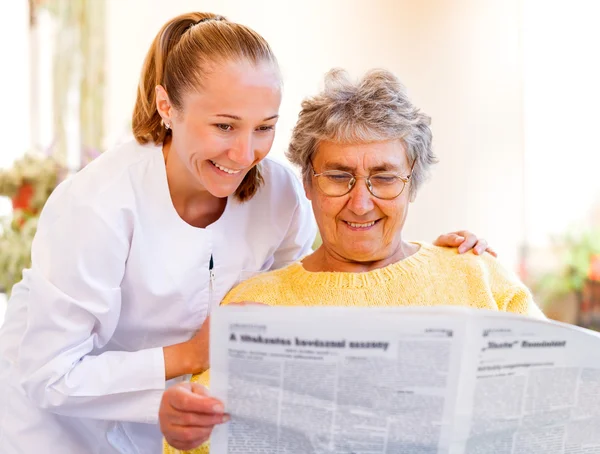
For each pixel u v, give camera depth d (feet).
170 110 4.59
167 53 4.63
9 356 5.01
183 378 5.18
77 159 13.12
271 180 5.34
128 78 13.42
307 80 13.21
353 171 4.56
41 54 13.25
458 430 3.47
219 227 5.05
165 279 4.82
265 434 3.65
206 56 4.27
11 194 8.95
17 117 13.30
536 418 3.62
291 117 13.30
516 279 4.99
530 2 12.26
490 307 4.66
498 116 12.51
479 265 4.85
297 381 3.45
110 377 4.44
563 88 12.27
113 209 4.55
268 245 5.38
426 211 12.69
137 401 4.49
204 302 5.04
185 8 13.42
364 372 3.39
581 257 11.83
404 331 3.30
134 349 5.11
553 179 12.39
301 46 13.21
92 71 13.16
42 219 4.67
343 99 4.48
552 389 3.58
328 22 13.07
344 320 3.29
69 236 4.47
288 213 5.46
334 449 3.60
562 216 12.34
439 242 5.11
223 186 4.56
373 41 12.89
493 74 12.48
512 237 12.56
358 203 4.53
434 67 12.64
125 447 5.16
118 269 4.62
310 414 3.52
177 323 5.01
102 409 4.50
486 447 3.65
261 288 4.80
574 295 11.90
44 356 4.45
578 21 12.14
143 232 4.72
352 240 4.68
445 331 3.30
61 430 4.87
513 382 3.49
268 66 4.35
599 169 12.16
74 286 4.47
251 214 5.28
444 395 3.40
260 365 3.44
